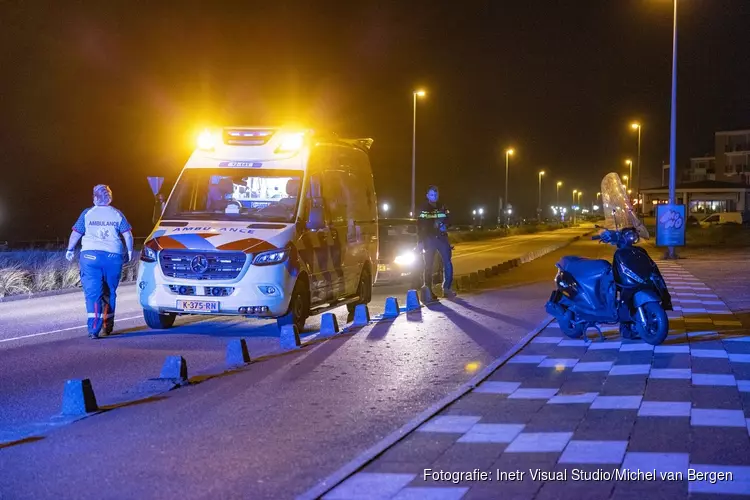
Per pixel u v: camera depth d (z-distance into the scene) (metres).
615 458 5.61
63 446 6.29
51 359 10.30
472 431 6.48
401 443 6.18
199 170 12.88
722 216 80.19
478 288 19.42
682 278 21.14
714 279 20.78
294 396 7.99
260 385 8.51
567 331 11.17
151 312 12.59
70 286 21.09
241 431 6.70
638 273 10.38
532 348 10.55
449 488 5.09
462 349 10.70
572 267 11.06
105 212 12.08
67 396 7.31
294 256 12.00
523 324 13.09
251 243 11.74
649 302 10.33
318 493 5.04
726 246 40.59
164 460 5.90
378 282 19.17
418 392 8.14
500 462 5.62
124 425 6.92
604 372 8.82
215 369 9.45
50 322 14.05
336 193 13.92
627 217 12.28
